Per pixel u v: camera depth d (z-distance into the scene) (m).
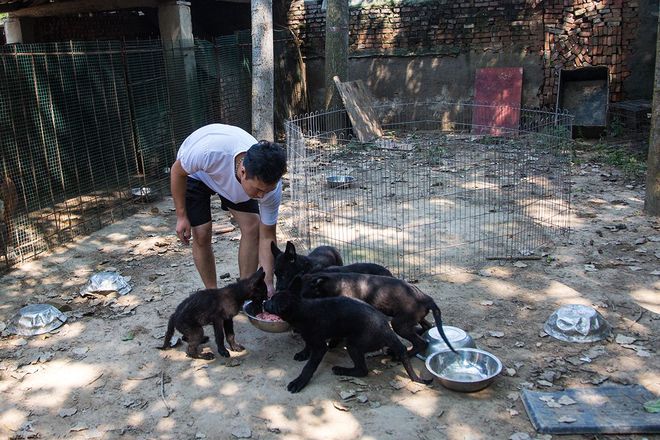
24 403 4.17
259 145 3.93
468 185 9.45
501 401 4.00
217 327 4.57
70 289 6.12
